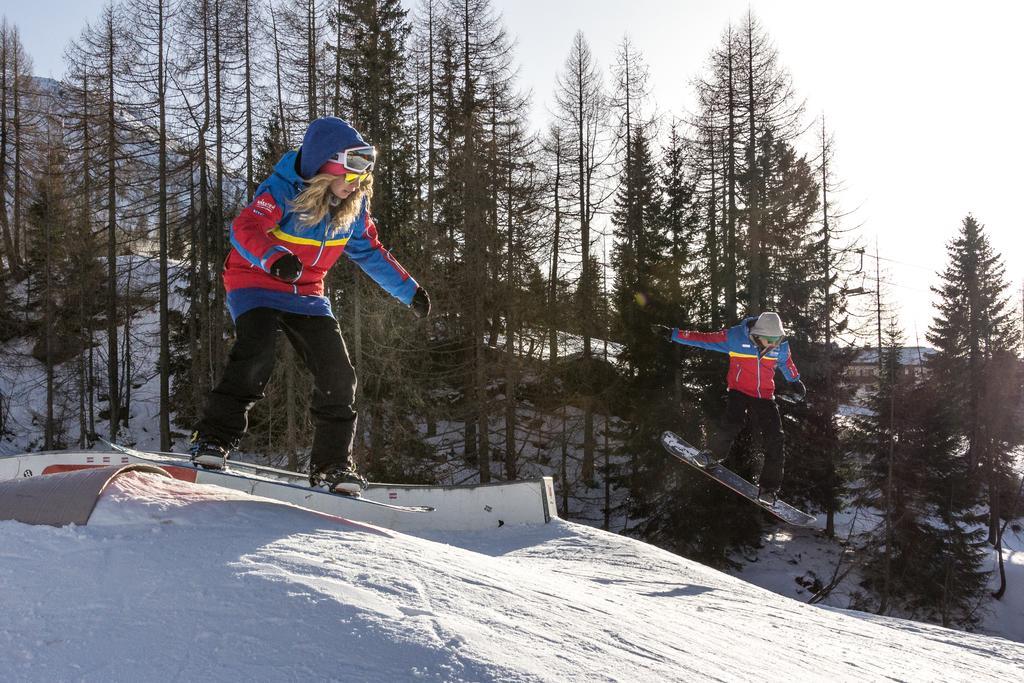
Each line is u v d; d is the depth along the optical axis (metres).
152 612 1.91
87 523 2.43
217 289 24.80
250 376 3.06
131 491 2.64
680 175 30.58
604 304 26.55
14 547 2.25
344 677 1.69
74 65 26.55
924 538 24.58
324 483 3.18
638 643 2.42
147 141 25.31
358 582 2.20
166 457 6.58
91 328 28.89
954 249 42.50
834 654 4.05
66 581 2.06
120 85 25.70
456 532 9.12
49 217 27.81
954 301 41.81
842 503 27.52
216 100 25.95
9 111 36.31
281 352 20.16
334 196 3.03
